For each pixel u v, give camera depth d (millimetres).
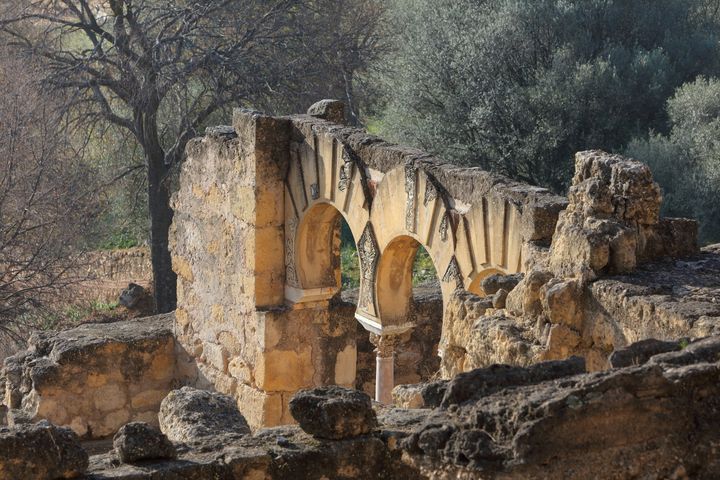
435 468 7016
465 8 40531
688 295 10000
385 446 8773
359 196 17312
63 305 31922
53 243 29922
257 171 19062
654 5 40594
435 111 40719
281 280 19625
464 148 39031
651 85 38344
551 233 13406
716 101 35969
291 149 19031
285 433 9000
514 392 7062
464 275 15141
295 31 36188
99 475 8086
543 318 10664
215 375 20922
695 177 35094
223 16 35219
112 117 35281
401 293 17438
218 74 35031
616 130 38594
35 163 30328
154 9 34719
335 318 19812
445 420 7160
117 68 37094
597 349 10406
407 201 16156
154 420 21453
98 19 39875
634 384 6891
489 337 10945
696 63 39844
